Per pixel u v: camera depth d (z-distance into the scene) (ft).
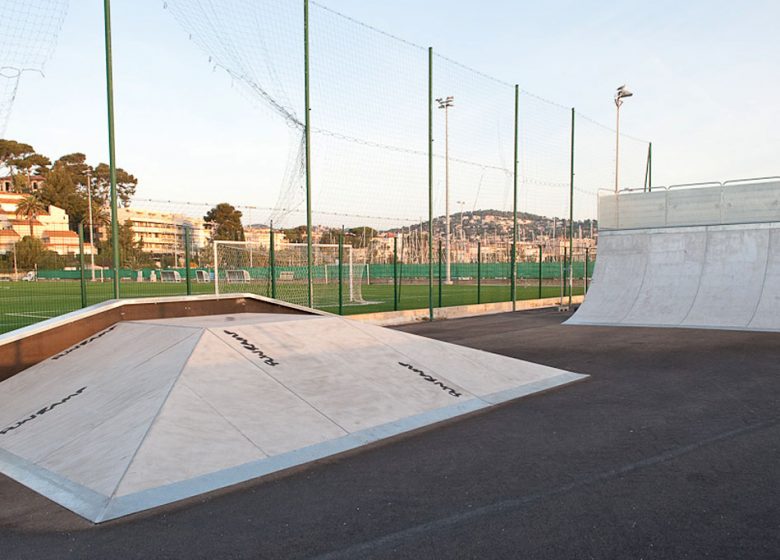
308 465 16.69
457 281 146.10
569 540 11.97
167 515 13.28
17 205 215.31
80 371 23.52
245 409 19.20
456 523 12.82
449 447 18.44
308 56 44.47
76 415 19.35
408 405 22.54
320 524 12.82
